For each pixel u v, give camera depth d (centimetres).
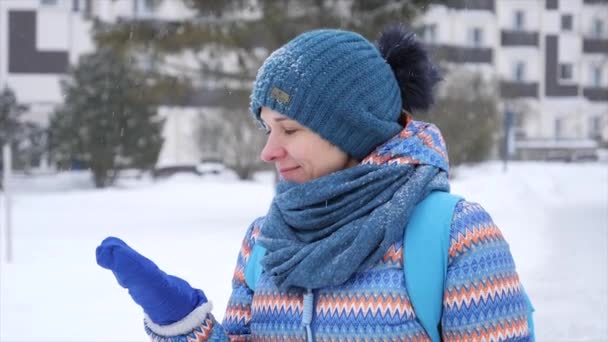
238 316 187
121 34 1339
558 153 5050
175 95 1425
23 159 3606
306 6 1279
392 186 168
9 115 3559
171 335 162
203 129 3653
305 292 168
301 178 178
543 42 5247
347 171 169
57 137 3459
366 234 161
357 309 161
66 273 817
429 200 168
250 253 190
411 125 181
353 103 170
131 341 503
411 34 191
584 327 502
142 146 3453
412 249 163
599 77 5378
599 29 5322
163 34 1331
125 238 1174
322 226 168
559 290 632
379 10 1241
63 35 4462
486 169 3181
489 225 168
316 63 170
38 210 1966
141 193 2598
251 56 1355
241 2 1310
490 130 3125
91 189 3288
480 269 162
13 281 762
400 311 160
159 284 158
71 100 3422
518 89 4941
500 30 5141
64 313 595
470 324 160
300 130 173
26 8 4434
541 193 1911
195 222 1475
